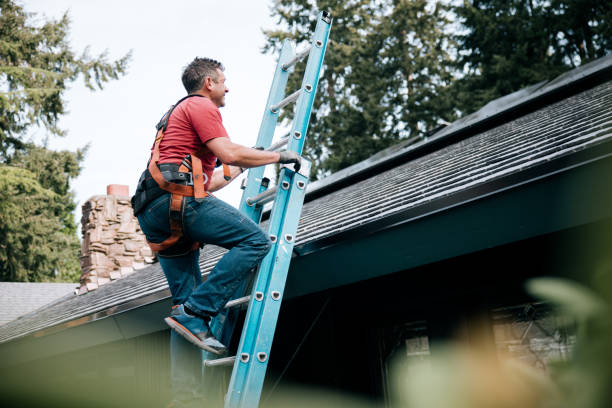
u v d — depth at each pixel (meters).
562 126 4.02
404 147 9.94
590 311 0.51
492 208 2.55
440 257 2.82
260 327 2.60
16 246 22.83
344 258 3.20
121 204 11.89
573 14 20.19
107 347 7.14
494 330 3.22
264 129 3.52
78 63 24.31
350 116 24.67
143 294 5.25
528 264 3.06
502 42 22.03
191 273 2.82
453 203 2.65
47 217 24.14
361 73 25.44
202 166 2.74
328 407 4.03
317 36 3.41
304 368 4.31
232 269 2.57
